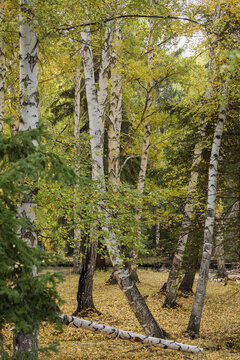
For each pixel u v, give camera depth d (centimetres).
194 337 1037
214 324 1209
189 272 1191
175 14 891
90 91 906
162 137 1764
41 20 598
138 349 868
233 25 1003
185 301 1538
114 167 1312
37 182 588
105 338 949
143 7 789
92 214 690
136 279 1786
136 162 2041
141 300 893
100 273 2064
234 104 1221
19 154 412
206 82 1098
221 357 848
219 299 1548
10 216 375
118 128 1476
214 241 1179
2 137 412
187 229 1231
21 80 611
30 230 580
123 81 1403
